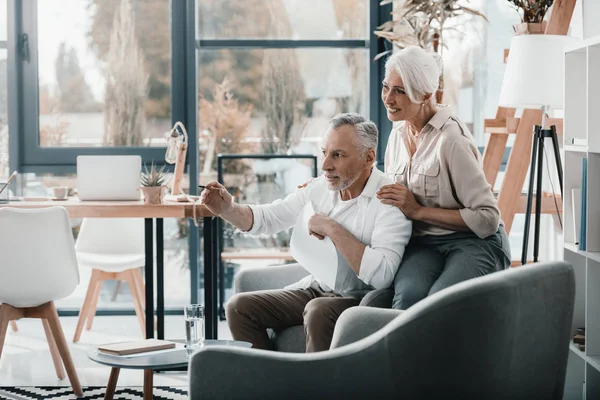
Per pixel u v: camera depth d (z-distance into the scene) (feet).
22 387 12.93
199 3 18.63
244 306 10.58
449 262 10.35
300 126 18.83
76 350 15.37
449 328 6.40
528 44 13.06
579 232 10.75
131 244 16.78
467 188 10.53
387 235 10.24
